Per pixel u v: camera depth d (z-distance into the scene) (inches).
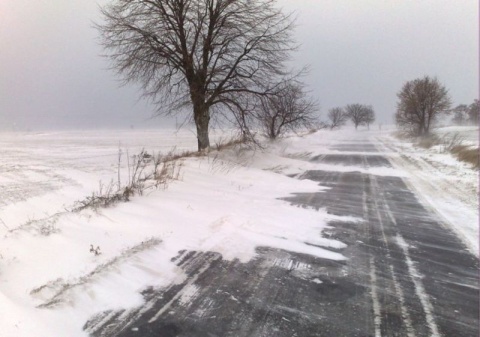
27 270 181.9
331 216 340.8
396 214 351.6
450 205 387.5
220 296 182.7
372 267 223.1
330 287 195.8
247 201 381.7
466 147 827.4
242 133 748.0
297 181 545.6
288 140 1243.2
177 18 681.6
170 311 167.6
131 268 201.2
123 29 679.1
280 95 724.7
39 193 445.4
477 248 257.9
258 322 161.0
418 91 1569.9
